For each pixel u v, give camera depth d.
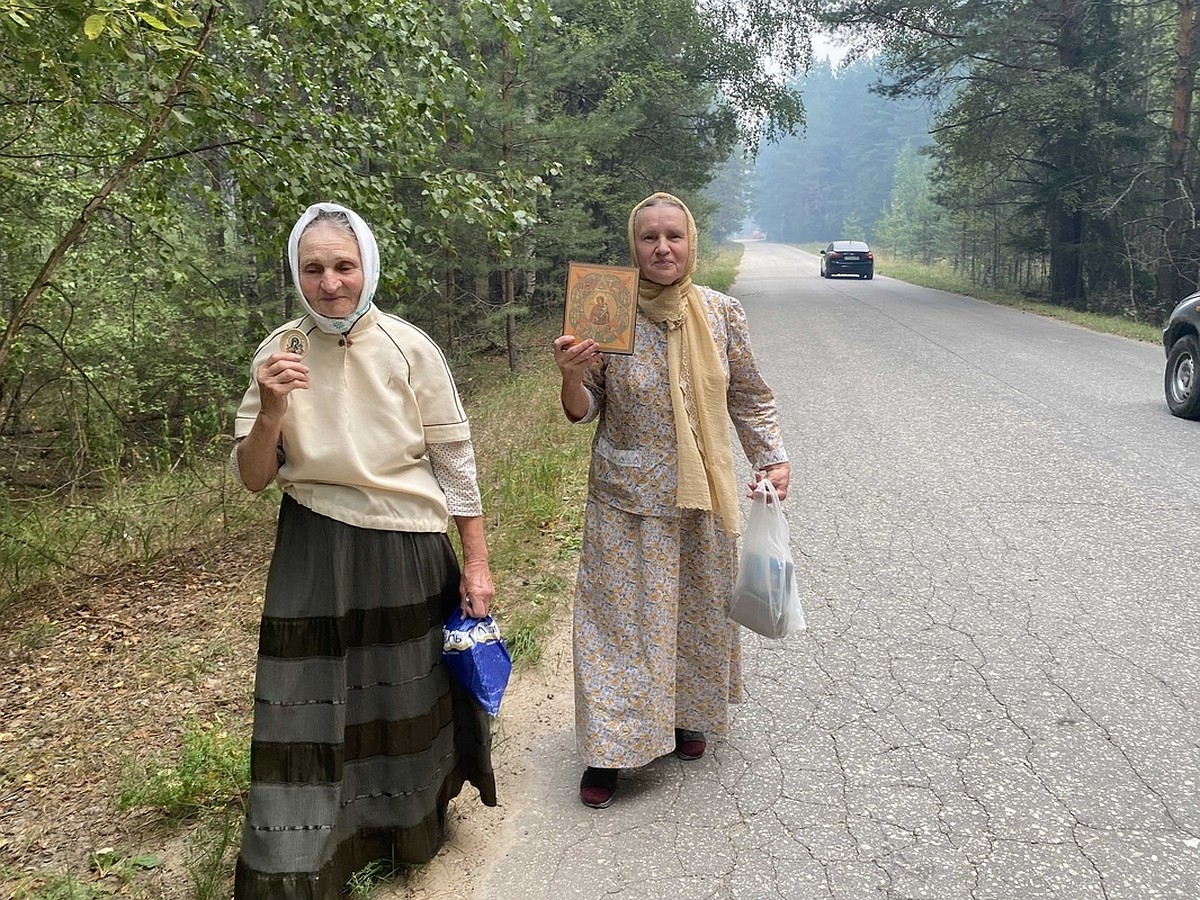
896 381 10.06
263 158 5.10
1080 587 4.22
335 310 2.09
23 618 4.87
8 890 2.45
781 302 22.11
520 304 12.47
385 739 2.27
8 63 4.48
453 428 2.30
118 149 5.57
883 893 2.29
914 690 3.34
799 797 2.71
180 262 6.18
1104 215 20.11
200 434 9.75
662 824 2.61
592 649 2.68
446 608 2.40
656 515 2.61
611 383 2.60
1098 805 2.62
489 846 2.54
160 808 2.83
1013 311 19.30
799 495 5.86
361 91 5.29
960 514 5.34
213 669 4.05
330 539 2.16
